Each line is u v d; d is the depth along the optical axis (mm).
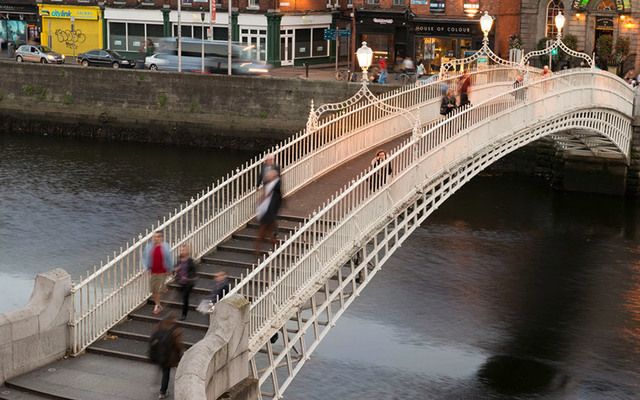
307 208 27953
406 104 39312
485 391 30594
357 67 76562
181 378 18547
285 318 23438
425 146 30828
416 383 30891
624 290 40031
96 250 42812
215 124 69000
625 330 35875
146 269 23969
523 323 36094
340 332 34500
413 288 39219
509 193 55781
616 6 71312
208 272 24828
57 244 43594
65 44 85375
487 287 39750
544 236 47250
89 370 21453
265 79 67438
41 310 21484
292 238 23594
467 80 39156
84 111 72375
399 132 36688
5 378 20812
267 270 24703
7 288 38062
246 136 68312
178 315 23375
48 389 20453
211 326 20922
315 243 24672
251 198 27734
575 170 56344
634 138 54844
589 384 31484
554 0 73062
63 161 62219
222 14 78625
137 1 81438
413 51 75500
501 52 73500
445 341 34188
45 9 85188
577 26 72625
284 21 77812
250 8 77625
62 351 22016
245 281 22141
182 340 22188
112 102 71625
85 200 51469
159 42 76062
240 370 20938
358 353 32844
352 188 25938
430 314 36594
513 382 31344
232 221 26891
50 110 73312
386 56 77500
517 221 49812
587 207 53188
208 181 56688
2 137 71875
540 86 39781
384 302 37625
